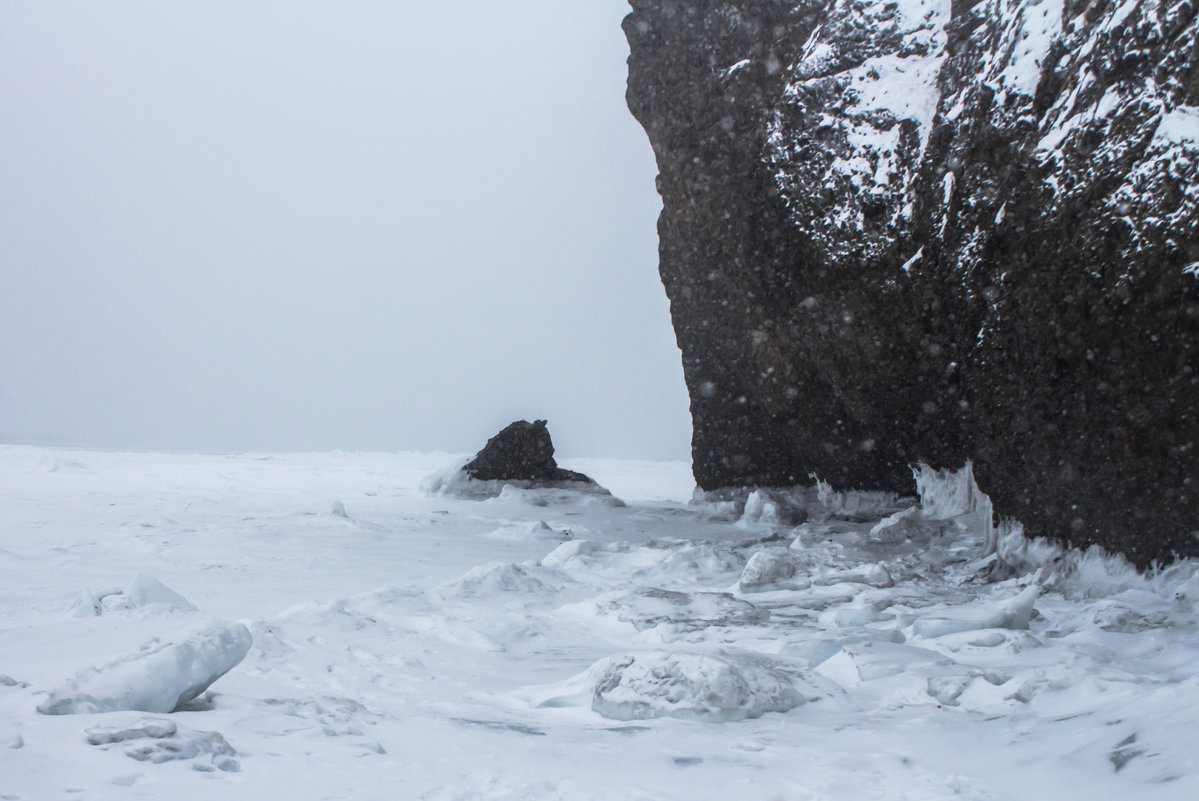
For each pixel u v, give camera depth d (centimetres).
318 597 862
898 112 1298
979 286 1070
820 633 730
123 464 3206
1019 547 1027
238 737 358
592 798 319
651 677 482
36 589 856
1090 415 898
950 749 389
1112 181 873
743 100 1627
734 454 1988
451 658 632
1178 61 842
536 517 1906
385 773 330
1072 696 469
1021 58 1042
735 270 1695
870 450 1656
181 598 720
